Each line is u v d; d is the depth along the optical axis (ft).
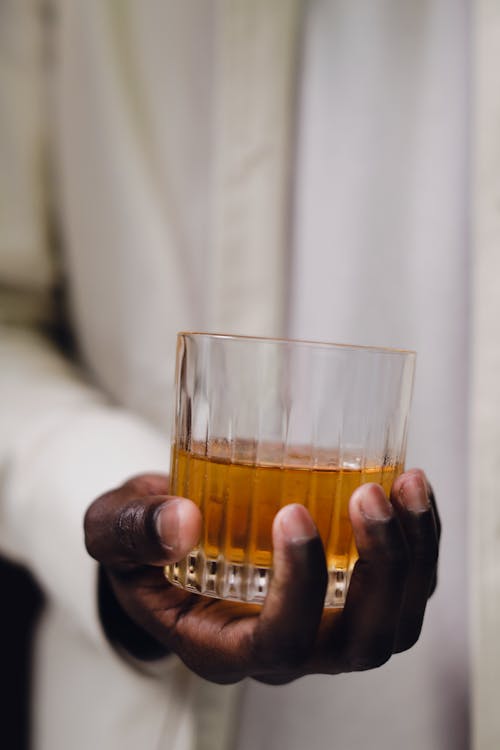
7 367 1.79
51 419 1.65
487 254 1.66
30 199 1.96
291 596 1.04
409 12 1.82
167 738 1.60
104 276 1.89
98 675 1.63
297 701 1.80
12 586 1.88
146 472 1.47
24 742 1.90
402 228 1.85
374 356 1.11
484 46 1.66
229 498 1.11
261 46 1.75
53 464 1.55
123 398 1.90
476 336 1.67
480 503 1.67
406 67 1.83
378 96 1.83
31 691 1.88
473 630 1.67
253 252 1.78
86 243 1.90
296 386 1.10
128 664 1.42
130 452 1.53
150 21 1.85
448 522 1.82
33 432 1.63
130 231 1.85
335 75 1.85
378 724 1.81
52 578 1.48
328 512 1.10
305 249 1.88
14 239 1.94
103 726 1.62
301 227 1.88
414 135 1.83
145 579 1.23
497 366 1.65
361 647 1.09
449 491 1.83
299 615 1.05
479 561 1.66
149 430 1.65
